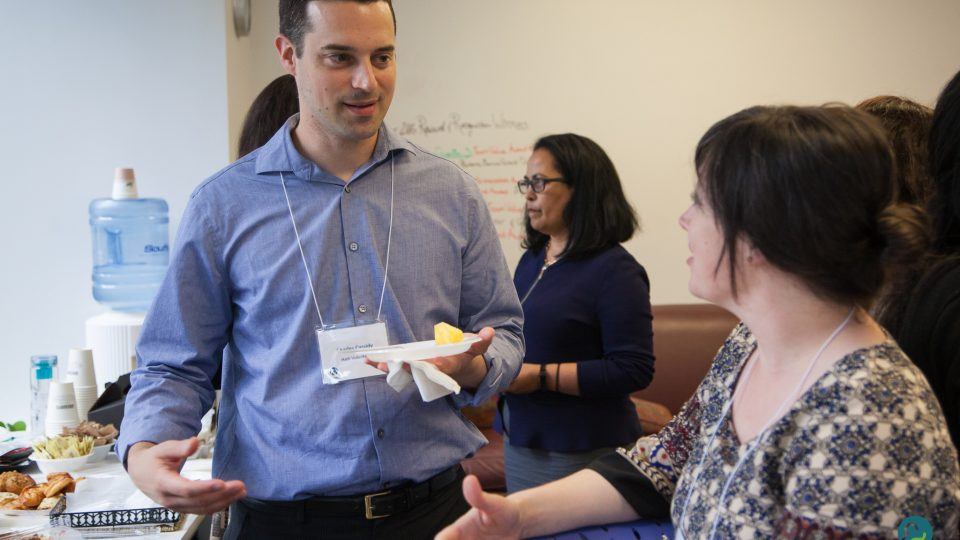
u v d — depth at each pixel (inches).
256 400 59.6
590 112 169.6
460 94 166.9
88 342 120.9
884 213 33.9
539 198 90.7
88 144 130.4
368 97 57.0
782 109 36.3
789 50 171.8
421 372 52.1
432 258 62.5
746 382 40.0
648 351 86.2
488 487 137.6
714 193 36.3
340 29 55.3
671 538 45.1
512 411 91.2
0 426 105.6
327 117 57.6
